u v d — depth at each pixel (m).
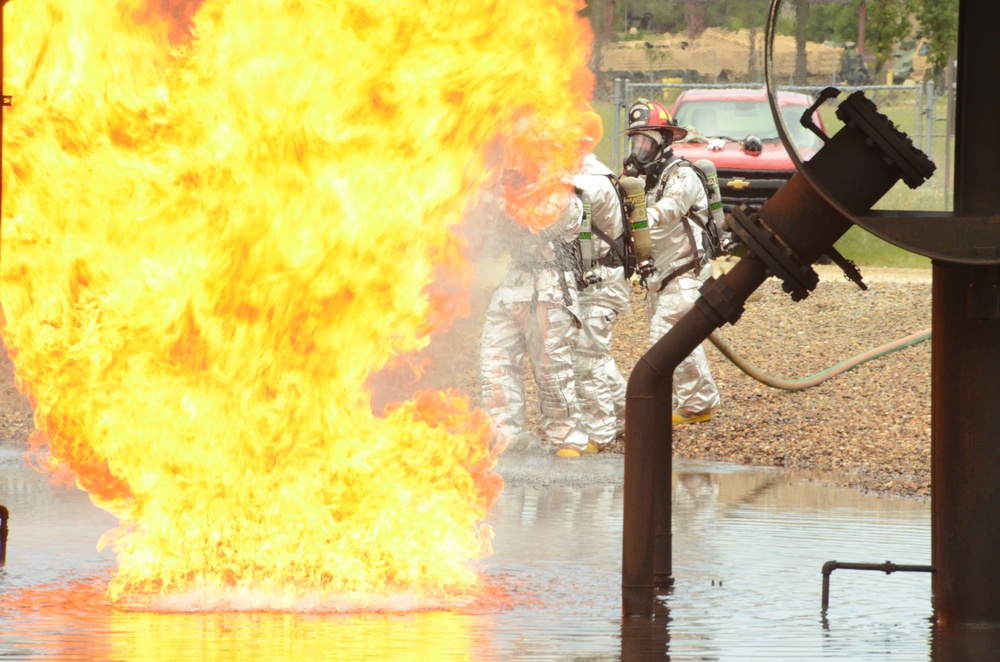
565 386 27.34
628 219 27.55
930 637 13.06
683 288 29.69
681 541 18.23
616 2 57.84
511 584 15.31
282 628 13.06
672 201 28.97
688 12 57.44
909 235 12.88
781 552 17.47
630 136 29.70
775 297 41.81
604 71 57.78
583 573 15.99
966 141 13.29
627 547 13.82
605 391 28.48
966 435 13.64
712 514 20.62
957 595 13.68
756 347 37.22
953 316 13.66
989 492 13.62
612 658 12.06
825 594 14.42
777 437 29.20
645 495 13.77
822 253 13.62
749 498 22.41
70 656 11.83
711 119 50.94
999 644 12.81
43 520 19.30
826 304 41.06
